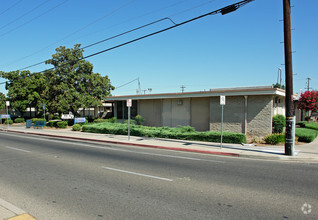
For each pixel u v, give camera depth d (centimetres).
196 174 782
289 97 1117
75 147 1400
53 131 2409
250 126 1820
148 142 1557
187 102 2220
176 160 1025
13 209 476
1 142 1620
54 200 543
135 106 2672
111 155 1134
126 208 498
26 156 1094
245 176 761
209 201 539
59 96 2794
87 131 2289
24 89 3544
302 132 1697
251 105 1819
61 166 888
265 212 480
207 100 2103
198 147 1345
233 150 1248
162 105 2397
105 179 714
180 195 578
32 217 441
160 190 615
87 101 2881
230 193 595
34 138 1897
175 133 1730
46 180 702
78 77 2936
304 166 926
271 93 1686
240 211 484
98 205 514
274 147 1345
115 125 2258
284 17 1106
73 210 488
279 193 596
